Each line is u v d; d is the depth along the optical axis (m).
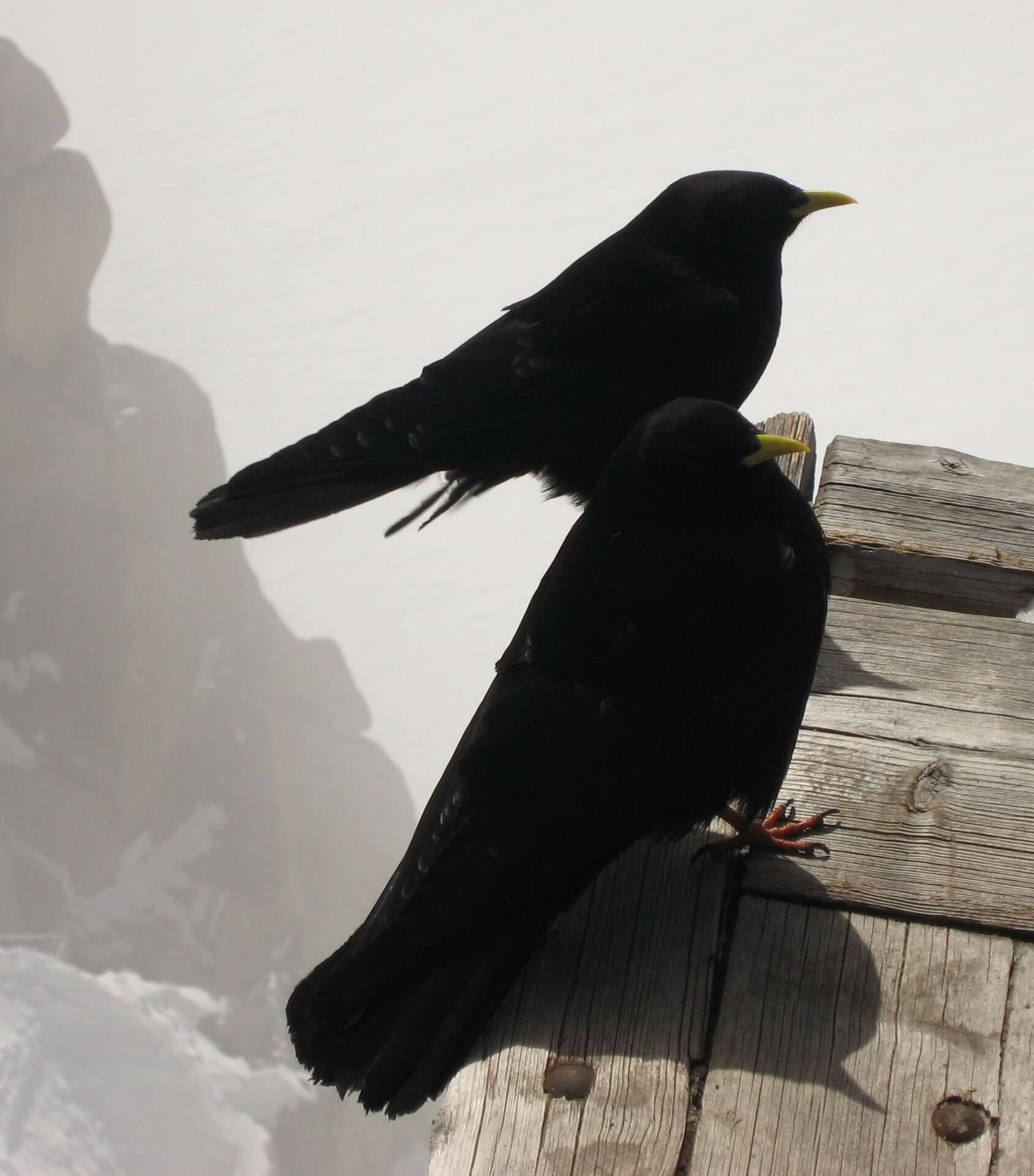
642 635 2.59
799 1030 2.43
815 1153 2.24
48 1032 33.62
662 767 2.56
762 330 4.59
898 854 2.75
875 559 3.64
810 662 2.74
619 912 2.66
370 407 4.57
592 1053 2.40
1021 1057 2.37
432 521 4.82
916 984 2.51
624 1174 2.21
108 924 45.75
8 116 50.84
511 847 2.46
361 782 54.72
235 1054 40.97
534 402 4.56
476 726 2.58
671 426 2.70
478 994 2.39
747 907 2.66
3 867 45.38
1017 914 2.62
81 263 53.03
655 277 4.47
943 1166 2.22
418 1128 41.41
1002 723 3.01
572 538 2.78
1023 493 3.73
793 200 4.42
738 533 2.69
